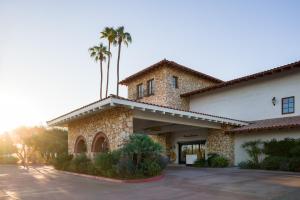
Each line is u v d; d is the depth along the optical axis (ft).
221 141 74.23
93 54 140.87
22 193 37.01
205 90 85.51
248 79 74.84
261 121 71.82
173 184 41.81
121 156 49.67
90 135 64.34
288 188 35.37
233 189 36.14
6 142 149.38
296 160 54.34
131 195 34.19
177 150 89.20
